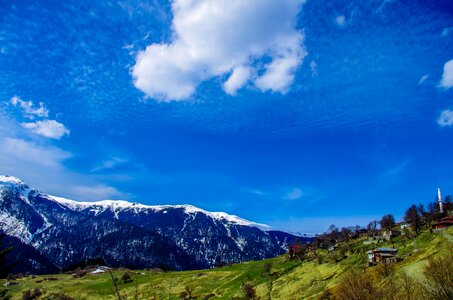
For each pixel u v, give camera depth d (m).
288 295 133.12
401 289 39.19
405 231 170.88
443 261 35.22
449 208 197.50
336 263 151.88
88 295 176.25
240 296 148.62
